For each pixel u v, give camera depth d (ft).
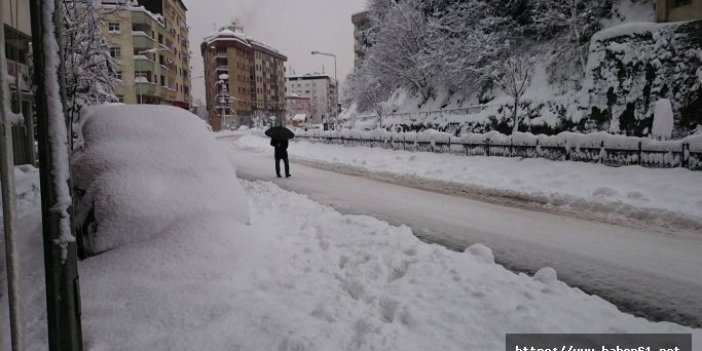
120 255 13.73
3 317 12.09
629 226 23.31
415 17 114.83
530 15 89.20
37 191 30.04
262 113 305.94
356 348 9.69
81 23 53.42
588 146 40.01
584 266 16.88
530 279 14.11
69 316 8.16
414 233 22.26
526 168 42.24
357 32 270.87
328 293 12.66
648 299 13.73
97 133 16.80
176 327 10.59
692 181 29.89
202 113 396.98
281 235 18.95
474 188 36.52
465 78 95.66
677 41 55.93
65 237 8.15
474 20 99.35
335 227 20.58
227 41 311.47
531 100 73.56
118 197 14.64
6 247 7.28
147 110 18.22
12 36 46.96
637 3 71.61
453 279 13.64
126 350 9.78
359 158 65.05
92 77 54.80
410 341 10.03
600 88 63.46
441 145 59.26
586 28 73.10
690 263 17.07
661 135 41.57
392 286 13.24
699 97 52.34
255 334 10.18
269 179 44.75
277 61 402.11
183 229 14.44
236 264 13.84
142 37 159.53
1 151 7.18
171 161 16.34
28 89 51.67
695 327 11.85
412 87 119.55
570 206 28.81
